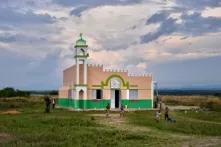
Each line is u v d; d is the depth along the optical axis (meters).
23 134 39.03
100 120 53.34
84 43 73.12
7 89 140.25
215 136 42.50
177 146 33.41
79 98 73.00
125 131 42.59
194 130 46.75
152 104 78.00
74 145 33.34
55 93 149.50
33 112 65.62
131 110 72.06
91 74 74.00
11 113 63.97
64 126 46.00
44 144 33.62
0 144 33.41
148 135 40.44
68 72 79.06
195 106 94.75
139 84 77.25
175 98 139.75
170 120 53.38
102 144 33.97
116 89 75.56
